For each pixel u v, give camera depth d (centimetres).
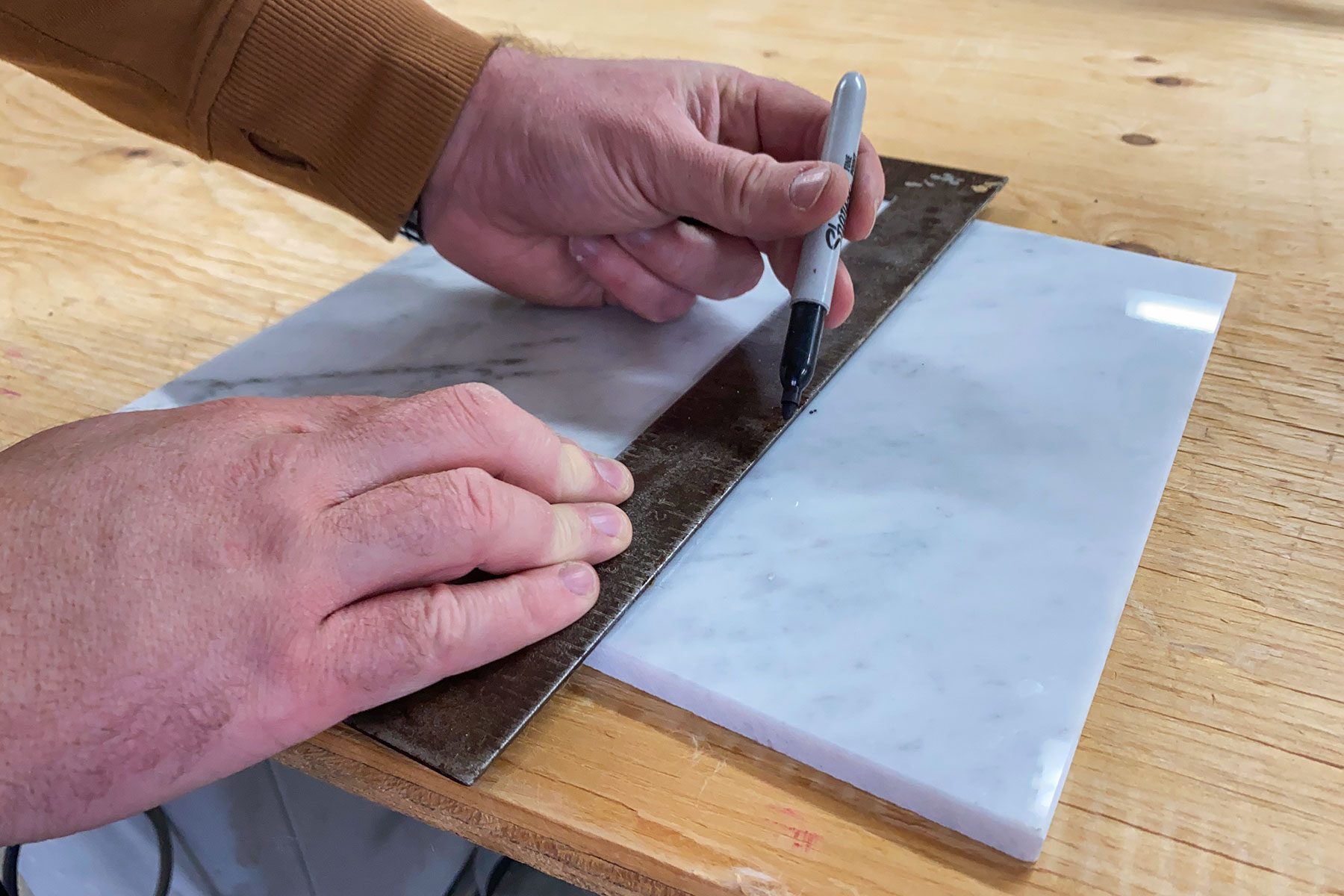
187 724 35
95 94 65
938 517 46
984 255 68
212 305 67
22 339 63
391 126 60
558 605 41
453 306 66
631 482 48
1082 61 96
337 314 65
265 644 36
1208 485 49
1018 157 81
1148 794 36
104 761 34
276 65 59
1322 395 55
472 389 43
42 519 37
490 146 59
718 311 65
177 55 60
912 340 60
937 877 35
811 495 48
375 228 65
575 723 40
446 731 38
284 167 64
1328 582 44
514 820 37
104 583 35
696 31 106
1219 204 73
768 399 55
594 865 36
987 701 38
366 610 37
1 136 87
